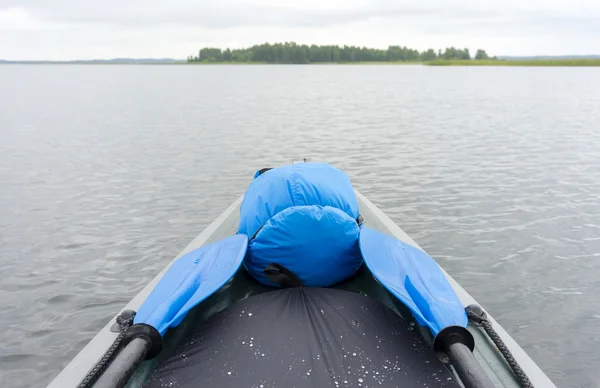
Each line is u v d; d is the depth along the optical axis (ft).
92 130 47.39
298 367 6.69
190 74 265.95
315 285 9.52
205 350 7.18
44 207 22.84
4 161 32.71
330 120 55.93
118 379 6.18
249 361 6.84
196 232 19.70
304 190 9.84
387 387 6.42
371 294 9.50
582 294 14.67
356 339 7.26
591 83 136.77
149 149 37.04
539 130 46.14
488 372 7.06
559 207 22.13
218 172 29.30
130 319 8.23
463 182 26.45
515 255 17.19
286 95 99.60
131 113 63.87
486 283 15.31
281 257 9.19
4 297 14.79
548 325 13.19
